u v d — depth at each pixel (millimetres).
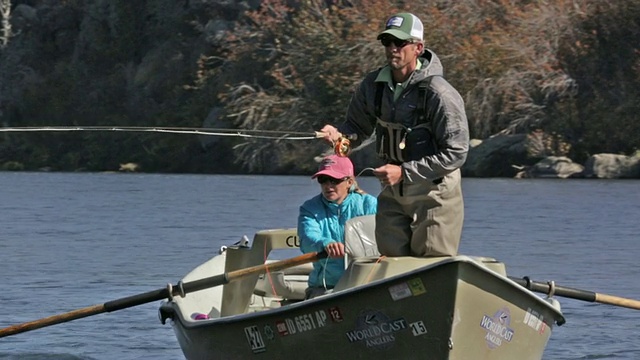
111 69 137875
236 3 125375
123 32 137500
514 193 71000
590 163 90000
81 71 138500
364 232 22172
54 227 53281
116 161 127062
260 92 109750
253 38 118250
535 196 68375
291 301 26406
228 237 47406
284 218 55625
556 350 25094
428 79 19172
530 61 98688
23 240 47531
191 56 127688
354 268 19953
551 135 95875
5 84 141875
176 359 24625
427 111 19234
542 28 100375
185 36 130375
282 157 106938
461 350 18969
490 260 20391
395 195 19797
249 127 108125
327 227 22797
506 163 93688
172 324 24062
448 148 18984
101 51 138625
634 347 25375
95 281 35562
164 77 130375
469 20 102500
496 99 98562
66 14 142625
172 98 128000
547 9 100562
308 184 87250
